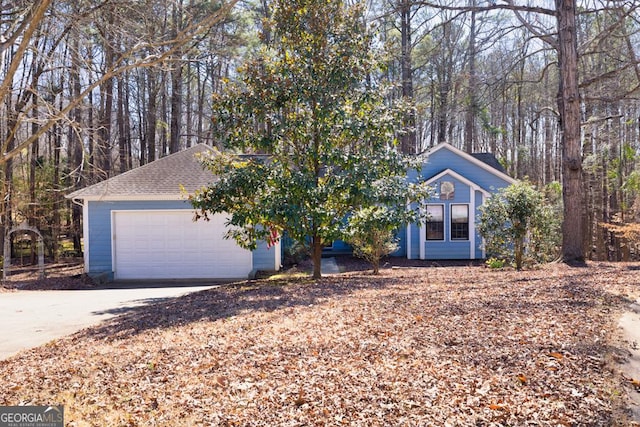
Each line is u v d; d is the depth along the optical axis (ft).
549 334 17.74
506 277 35.01
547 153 108.06
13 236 82.69
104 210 54.19
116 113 95.35
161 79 84.74
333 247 69.82
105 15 21.21
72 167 65.26
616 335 17.51
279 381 14.73
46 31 19.21
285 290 32.32
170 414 13.02
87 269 54.13
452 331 18.81
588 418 11.71
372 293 28.86
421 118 100.94
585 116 81.71
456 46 82.17
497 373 14.44
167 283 51.60
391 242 50.19
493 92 51.90
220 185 36.24
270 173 36.29
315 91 35.47
